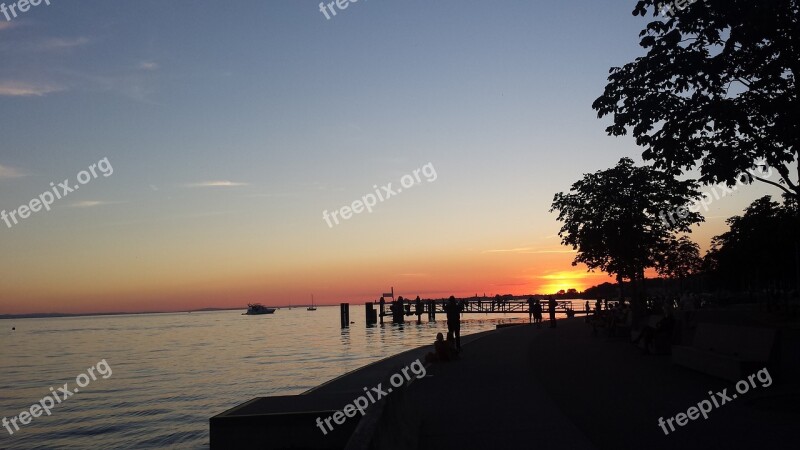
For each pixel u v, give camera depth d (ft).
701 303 220.84
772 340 42.70
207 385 116.98
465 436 30.94
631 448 27.81
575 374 52.90
